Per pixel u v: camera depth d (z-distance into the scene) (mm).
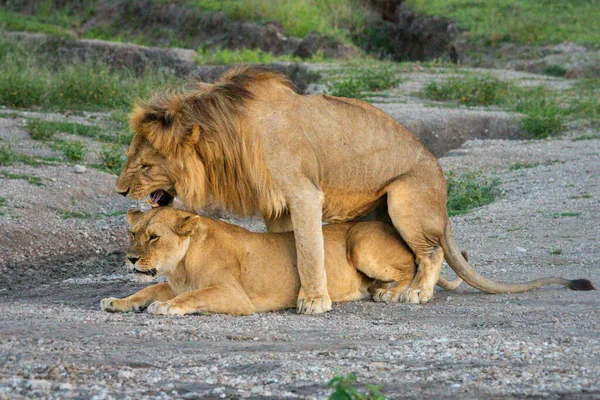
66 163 22047
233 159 11617
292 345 9148
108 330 9680
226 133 11539
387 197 12328
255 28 52438
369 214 12992
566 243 15953
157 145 11461
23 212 18094
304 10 54594
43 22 57406
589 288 12391
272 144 11562
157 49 47062
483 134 29859
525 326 10258
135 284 14289
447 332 9938
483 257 15258
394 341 9398
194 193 11695
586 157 24953
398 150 12375
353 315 11180
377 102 34062
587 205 19125
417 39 54844
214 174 11719
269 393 7215
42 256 16406
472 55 49188
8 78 31297
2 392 7027
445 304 11945
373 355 8633
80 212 19047
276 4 54656
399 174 12344
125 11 58375
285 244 11758
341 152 12023
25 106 30641
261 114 11664
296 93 12289
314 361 8344
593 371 7895
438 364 8211
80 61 43625
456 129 29719
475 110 32344
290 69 42844
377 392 6609
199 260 11305
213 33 54156
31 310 11281
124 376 7629
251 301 11531
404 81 39562
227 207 12062
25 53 41844
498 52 48688
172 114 11438
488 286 12484
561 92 37062
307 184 11539
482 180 22969
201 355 8570
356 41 55344
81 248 17047
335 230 12266
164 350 8766
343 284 12062
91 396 7020
